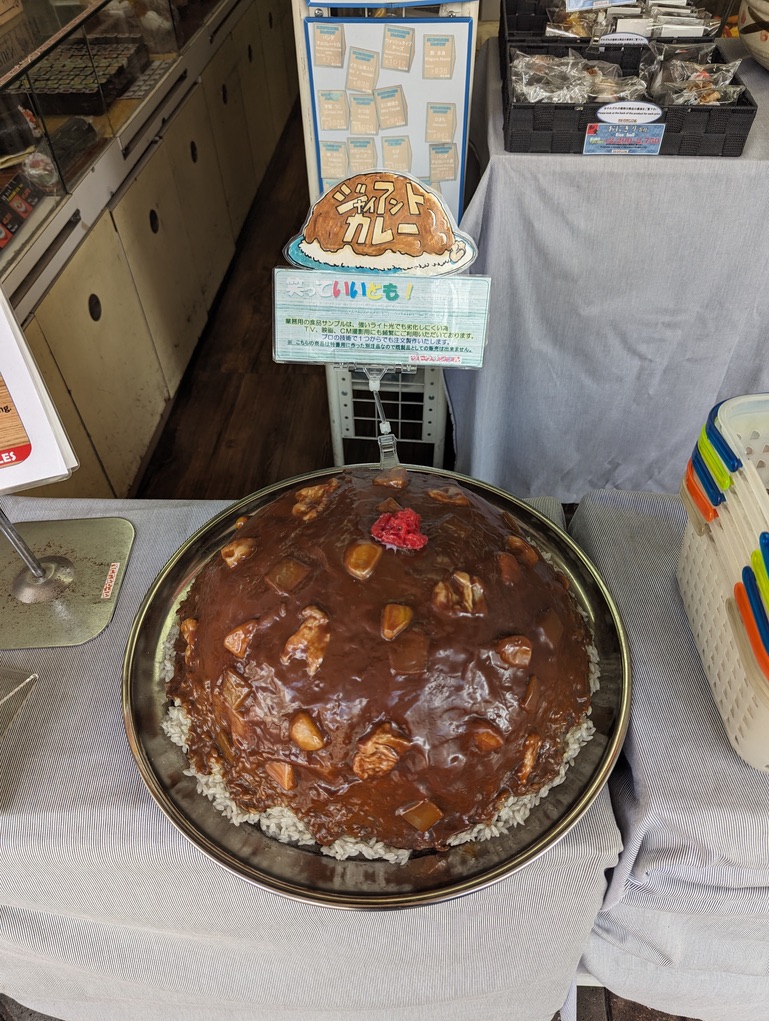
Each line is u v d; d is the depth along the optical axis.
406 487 0.72
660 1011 1.11
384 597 0.60
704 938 0.85
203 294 2.41
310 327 0.80
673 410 1.57
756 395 0.71
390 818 0.61
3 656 0.80
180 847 0.66
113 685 0.77
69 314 1.54
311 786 0.61
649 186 1.22
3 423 0.70
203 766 0.67
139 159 1.90
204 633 0.67
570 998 1.03
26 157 1.43
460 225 1.31
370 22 1.13
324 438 2.10
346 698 0.58
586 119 1.18
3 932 0.85
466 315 0.77
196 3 2.45
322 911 0.71
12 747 0.72
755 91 1.42
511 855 0.60
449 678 0.59
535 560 0.70
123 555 0.89
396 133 1.27
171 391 2.14
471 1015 0.94
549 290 1.37
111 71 1.86
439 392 1.66
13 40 1.45
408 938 0.76
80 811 0.67
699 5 1.84
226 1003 0.93
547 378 1.51
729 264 1.31
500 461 1.70
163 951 0.86
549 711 0.64
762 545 0.58
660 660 0.76
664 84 1.22
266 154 3.18
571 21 1.42
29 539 0.92
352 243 0.76
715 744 0.69
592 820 0.67
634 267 1.32
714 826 0.64
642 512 0.93
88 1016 1.06
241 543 0.69
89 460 1.65
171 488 1.98
